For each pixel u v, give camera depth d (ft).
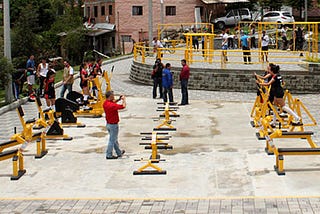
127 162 44.29
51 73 66.44
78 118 64.69
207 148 48.55
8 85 75.10
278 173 39.40
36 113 69.51
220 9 190.39
